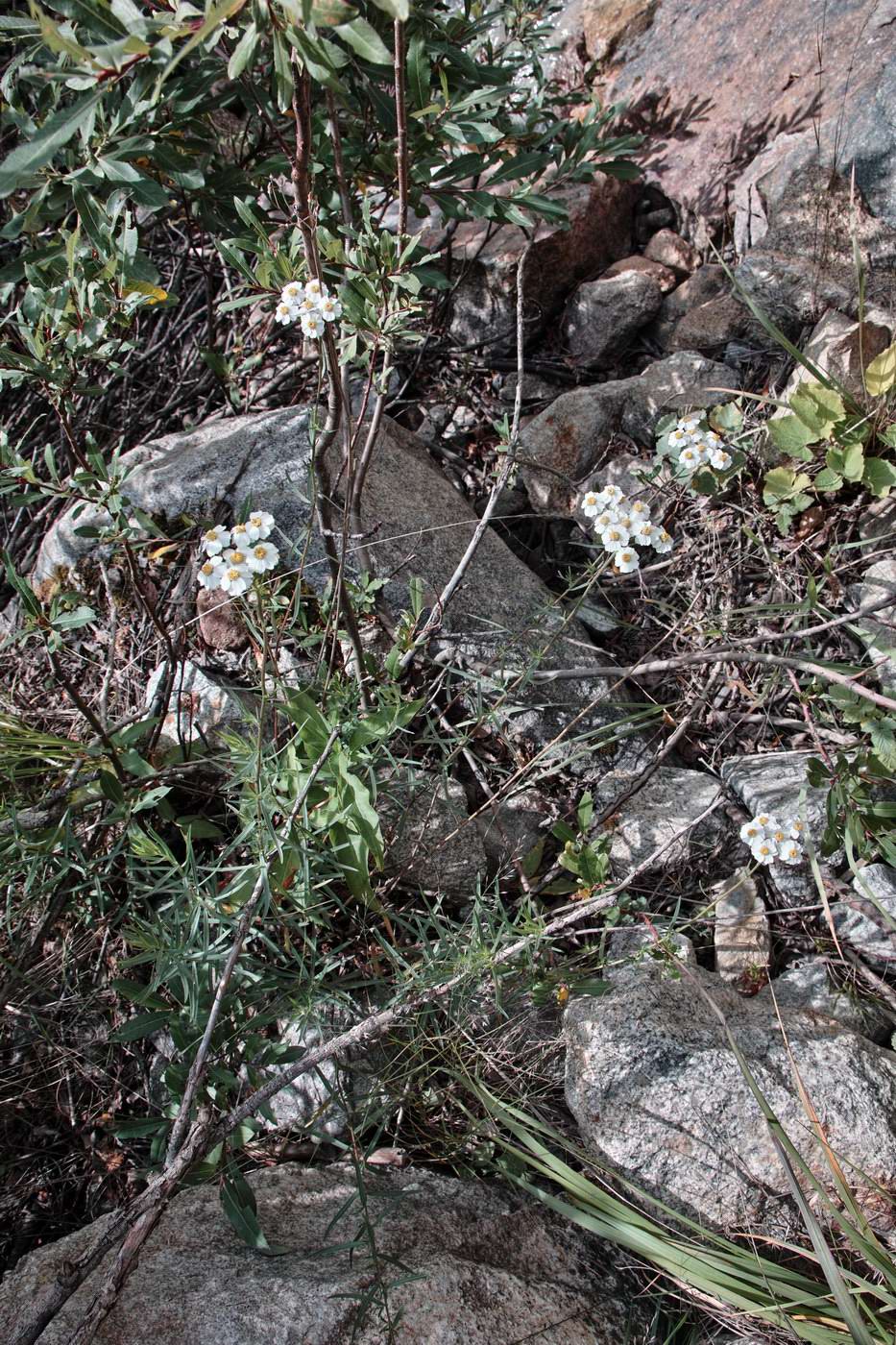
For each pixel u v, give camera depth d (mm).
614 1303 1880
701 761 2764
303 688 2404
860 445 2730
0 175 1516
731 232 3402
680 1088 1969
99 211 2223
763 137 3377
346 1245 1746
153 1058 2334
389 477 2932
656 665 2514
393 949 2154
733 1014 2143
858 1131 1942
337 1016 2219
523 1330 1774
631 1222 1843
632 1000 2100
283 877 2049
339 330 2701
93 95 1560
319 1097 2146
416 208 2826
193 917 1959
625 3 3930
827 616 2482
